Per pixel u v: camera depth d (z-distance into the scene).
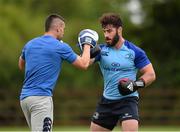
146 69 23.12
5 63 72.88
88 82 77.88
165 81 80.19
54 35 22.50
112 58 23.00
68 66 77.06
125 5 88.12
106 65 23.09
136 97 23.22
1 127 62.72
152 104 64.25
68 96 65.56
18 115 63.84
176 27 85.62
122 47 23.06
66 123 64.75
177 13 85.62
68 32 77.31
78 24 78.75
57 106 65.31
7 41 73.50
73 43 77.06
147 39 85.50
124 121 22.64
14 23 76.94
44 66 21.89
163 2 86.19
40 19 78.75
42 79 21.83
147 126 63.25
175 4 85.50
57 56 22.00
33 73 21.92
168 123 64.19
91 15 85.88
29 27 77.19
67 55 22.06
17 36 74.75
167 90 64.62
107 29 22.86
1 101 63.94
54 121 64.88
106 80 23.19
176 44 85.25
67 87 76.50
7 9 77.75
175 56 83.75
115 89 22.98
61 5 84.50
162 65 81.75
